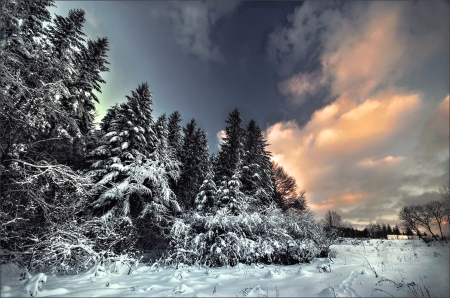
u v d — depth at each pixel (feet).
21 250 26.84
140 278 24.77
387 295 15.46
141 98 56.08
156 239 43.70
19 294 16.92
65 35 52.80
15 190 27.43
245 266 33.22
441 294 14.28
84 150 52.42
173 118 83.76
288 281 21.01
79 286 20.63
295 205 86.38
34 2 38.93
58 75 36.50
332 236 45.68
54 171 31.40
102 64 64.28
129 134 49.80
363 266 26.02
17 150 31.37
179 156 76.07
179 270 29.30
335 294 15.74
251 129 82.17
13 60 28.53
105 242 31.37
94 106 59.36
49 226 28.71
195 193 65.57
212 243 36.91
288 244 37.19
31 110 32.63
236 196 50.21
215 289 18.63
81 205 35.40
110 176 43.16
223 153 66.90
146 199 48.42
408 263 24.27
